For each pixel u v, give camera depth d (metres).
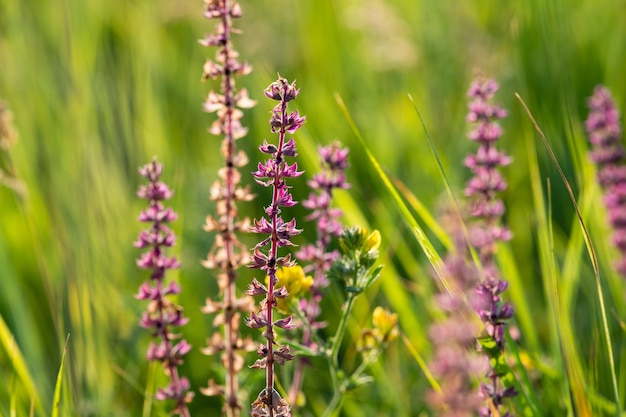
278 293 1.09
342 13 2.19
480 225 1.30
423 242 1.16
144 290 1.20
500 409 1.16
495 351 1.14
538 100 1.49
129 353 1.40
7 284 1.39
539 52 1.50
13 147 1.54
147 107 1.66
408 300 1.36
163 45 1.97
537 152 1.49
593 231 1.42
